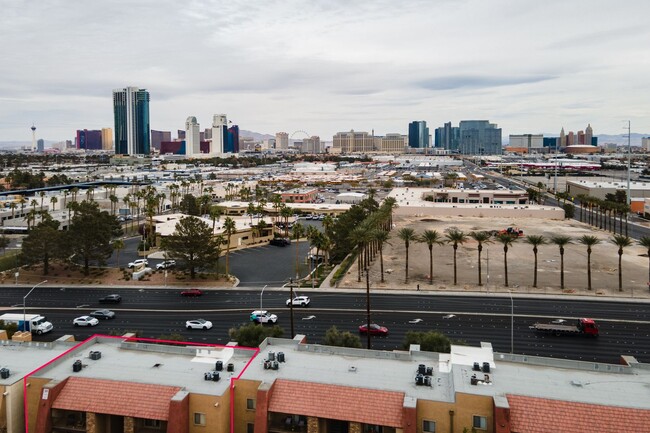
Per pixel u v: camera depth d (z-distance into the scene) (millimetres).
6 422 57281
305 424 56281
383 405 54469
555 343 106312
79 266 175000
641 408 51594
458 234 156500
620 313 126188
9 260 182375
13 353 67812
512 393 54188
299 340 70625
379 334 111000
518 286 150625
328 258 191250
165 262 172500
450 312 127562
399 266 177625
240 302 139000
